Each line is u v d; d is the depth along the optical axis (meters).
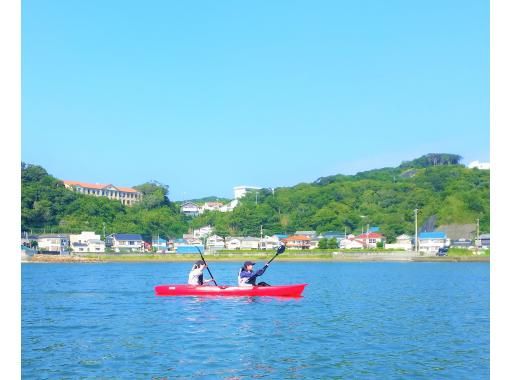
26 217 121.50
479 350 14.34
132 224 133.38
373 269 71.75
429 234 119.94
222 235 137.62
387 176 183.88
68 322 19.14
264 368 12.24
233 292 26.28
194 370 12.02
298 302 25.02
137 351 14.02
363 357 13.41
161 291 27.36
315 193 157.38
